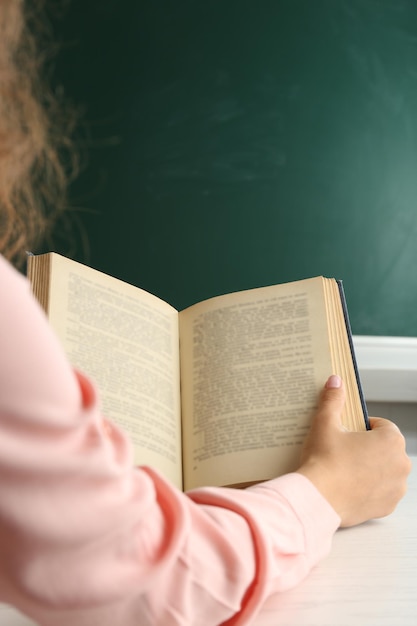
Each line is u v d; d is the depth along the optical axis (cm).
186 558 48
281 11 183
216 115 184
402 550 75
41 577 39
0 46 70
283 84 183
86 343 84
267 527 57
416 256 184
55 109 180
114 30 182
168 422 88
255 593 53
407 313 185
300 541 61
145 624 45
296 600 65
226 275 185
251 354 91
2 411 35
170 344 95
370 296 184
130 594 42
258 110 183
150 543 45
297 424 84
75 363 82
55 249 180
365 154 184
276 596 65
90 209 182
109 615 43
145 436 83
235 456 84
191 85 183
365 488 75
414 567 71
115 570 42
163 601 46
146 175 183
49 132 179
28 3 179
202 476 85
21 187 168
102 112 182
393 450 78
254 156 184
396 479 78
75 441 38
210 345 94
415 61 183
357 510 75
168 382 91
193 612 48
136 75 183
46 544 38
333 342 89
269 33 183
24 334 36
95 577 41
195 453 88
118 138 183
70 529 38
